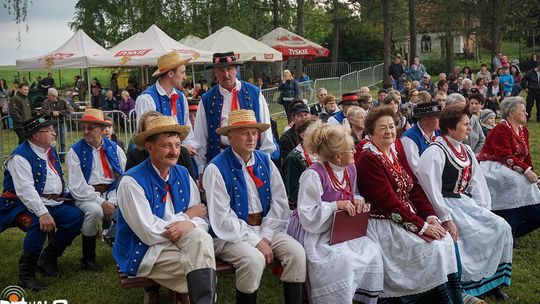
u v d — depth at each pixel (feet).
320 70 100.27
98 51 54.08
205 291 12.32
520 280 17.25
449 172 15.94
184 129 13.42
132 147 15.72
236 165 14.12
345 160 13.96
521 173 19.88
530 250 19.86
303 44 81.87
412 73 66.03
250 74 89.71
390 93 25.68
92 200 18.33
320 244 13.83
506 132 20.24
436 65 117.08
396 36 123.13
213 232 13.87
